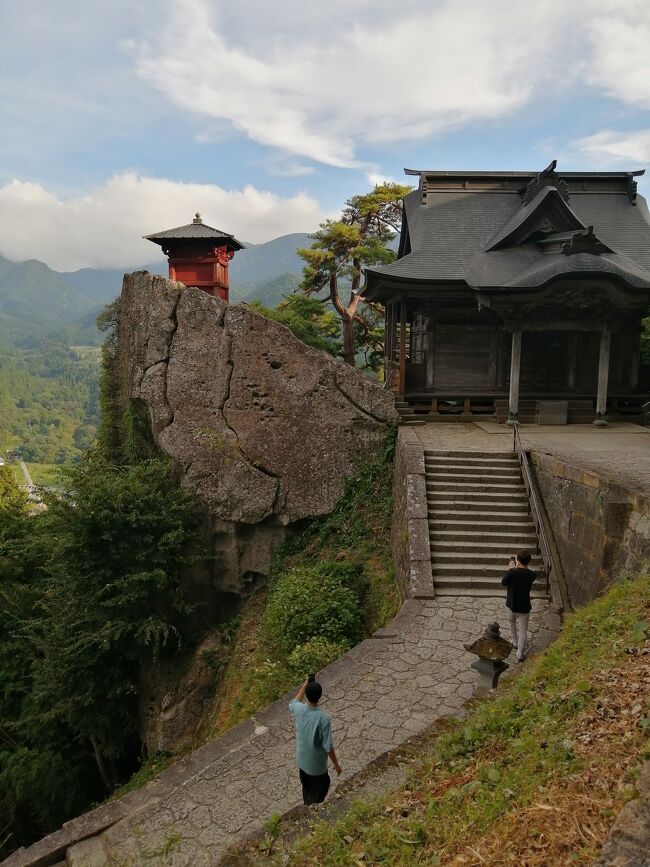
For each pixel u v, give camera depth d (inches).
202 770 315.3
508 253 858.8
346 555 667.4
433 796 226.7
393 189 1315.2
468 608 454.6
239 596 775.7
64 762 700.0
